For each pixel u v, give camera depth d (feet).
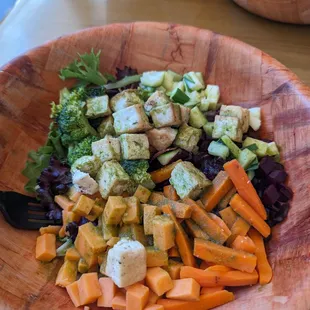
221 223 0.86
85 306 0.82
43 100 1.04
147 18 1.29
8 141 0.97
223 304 0.79
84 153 0.97
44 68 1.03
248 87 0.99
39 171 0.98
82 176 0.90
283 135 0.92
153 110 0.96
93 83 1.07
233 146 0.95
